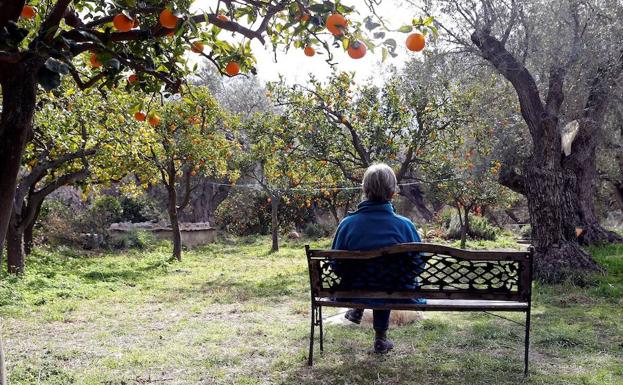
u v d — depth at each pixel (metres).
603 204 24.69
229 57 2.99
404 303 3.83
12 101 2.42
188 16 2.29
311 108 13.59
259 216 28.78
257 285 9.63
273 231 18.64
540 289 7.84
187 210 30.80
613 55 9.73
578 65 9.56
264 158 17.14
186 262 14.99
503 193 19.14
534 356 4.42
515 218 31.05
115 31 2.61
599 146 14.59
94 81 2.86
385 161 13.46
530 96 9.15
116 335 5.61
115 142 10.66
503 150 10.55
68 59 2.15
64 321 6.48
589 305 6.71
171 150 14.34
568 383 3.70
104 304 7.73
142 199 26.47
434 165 15.33
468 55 10.24
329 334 5.14
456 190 16.50
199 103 14.01
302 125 13.80
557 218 8.88
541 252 8.86
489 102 11.65
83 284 9.89
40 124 9.22
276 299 7.91
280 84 13.80
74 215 19.92
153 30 2.68
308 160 14.91
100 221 20.05
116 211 22.25
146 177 15.04
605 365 4.13
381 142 13.05
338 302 3.91
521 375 3.89
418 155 14.53
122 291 9.12
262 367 4.19
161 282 10.46
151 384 3.84
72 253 17.14
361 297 3.82
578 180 14.21
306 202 24.27
